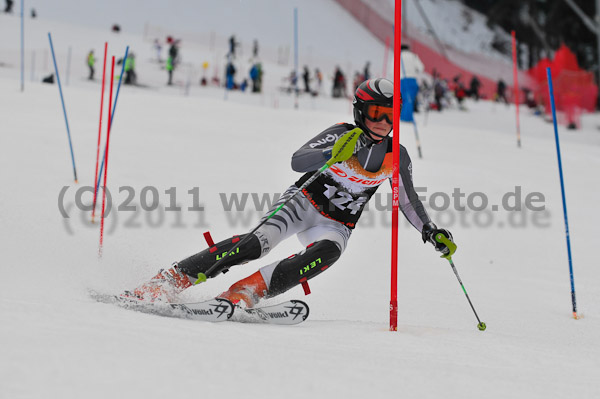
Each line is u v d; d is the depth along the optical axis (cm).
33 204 1492
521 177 2911
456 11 13812
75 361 496
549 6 12025
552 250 1848
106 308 753
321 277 1426
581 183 2952
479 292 1387
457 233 1956
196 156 2505
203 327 728
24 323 598
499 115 7912
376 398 504
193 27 11438
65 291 865
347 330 833
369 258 1631
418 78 4300
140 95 4184
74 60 7538
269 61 10444
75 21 10669
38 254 1100
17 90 3616
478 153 3475
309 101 7300
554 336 1056
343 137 893
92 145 2423
